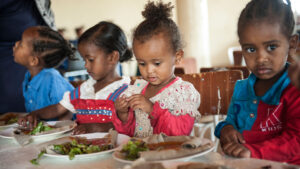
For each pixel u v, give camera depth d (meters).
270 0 1.06
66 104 1.82
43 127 1.42
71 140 1.19
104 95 1.71
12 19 2.87
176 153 0.91
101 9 7.97
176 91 1.38
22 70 2.98
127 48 1.84
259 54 1.06
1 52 2.90
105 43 1.66
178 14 6.23
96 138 1.25
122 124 1.38
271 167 0.81
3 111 2.97
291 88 1.08
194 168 0.77
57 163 0.98
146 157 0.89
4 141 1.36
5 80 2.93
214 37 8.45
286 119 1.10
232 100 1.33
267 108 1.17
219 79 1.86
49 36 2.21
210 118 2.90
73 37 7.29
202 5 6.15
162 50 1.30
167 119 1.29
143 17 1.50
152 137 1.05
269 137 1.16
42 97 2.09
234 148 0.95
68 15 7.62
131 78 1.90
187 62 4.04
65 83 2.19
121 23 8.18
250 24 1.06
